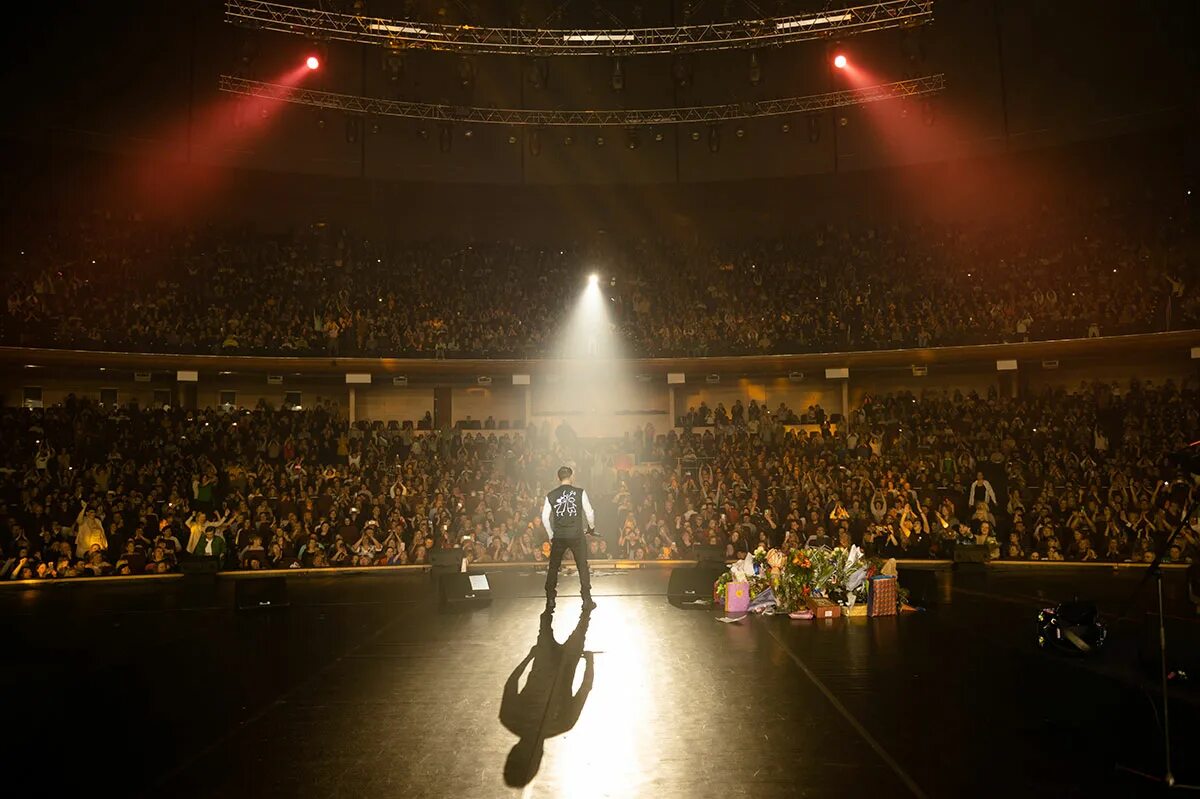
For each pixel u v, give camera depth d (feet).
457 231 117.70
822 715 23.16
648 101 111.55
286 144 109.50
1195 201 96.63
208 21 106.01
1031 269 101.30
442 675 28.73
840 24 87.51
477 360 102.12
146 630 40.55
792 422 101.50
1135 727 21.07
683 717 23.21
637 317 108.78
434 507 80.89
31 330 87.97
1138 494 74.84
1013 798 17.12
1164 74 98.27
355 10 85.66
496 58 109.40
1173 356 98.37
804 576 41.83
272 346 98.22
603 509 86.94
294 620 42.73
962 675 27.73
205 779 18.76
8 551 68.90
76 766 19.70
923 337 98.22
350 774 19.03
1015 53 106.32
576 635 36.09
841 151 113.60
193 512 77.71
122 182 103.65
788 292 109.19
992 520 77.61
